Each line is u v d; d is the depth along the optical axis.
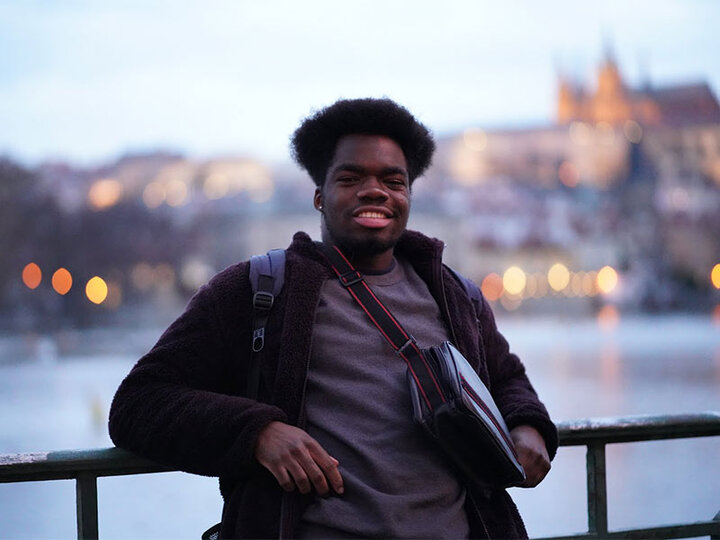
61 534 8.55
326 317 2.24
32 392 25.09
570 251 108.56
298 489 2.07
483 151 126.31
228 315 2.23
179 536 8.13
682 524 2.56
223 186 125.31
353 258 2.36
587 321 79.88
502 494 2.27
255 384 2.21
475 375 2.19
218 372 2.23
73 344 52.19
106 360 40.53
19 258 84.62
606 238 109.81
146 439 2.10
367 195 2.30
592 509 2.51
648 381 25.12
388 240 2.33
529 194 113.75
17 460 2.12
